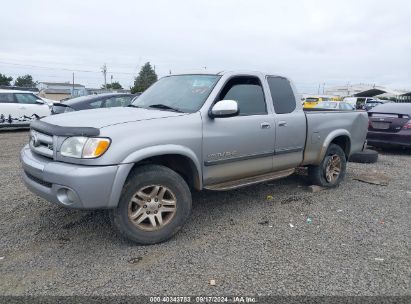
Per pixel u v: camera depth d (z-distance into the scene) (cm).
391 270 324
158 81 514
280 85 505
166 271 317
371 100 4525
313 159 547
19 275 307
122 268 321
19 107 1360
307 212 474
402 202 526
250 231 408
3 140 1127
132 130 344
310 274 315
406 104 989
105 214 443
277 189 577
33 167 347
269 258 344
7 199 499
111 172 324
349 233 407
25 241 371
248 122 437
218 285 296
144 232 359
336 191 577
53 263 328
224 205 495
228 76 437
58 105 1039
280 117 481
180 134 371
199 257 343
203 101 408
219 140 407
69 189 318
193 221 435
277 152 481
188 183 419
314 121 534
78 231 396
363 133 643
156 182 360
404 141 930
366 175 688
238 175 443
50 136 347
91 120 356
